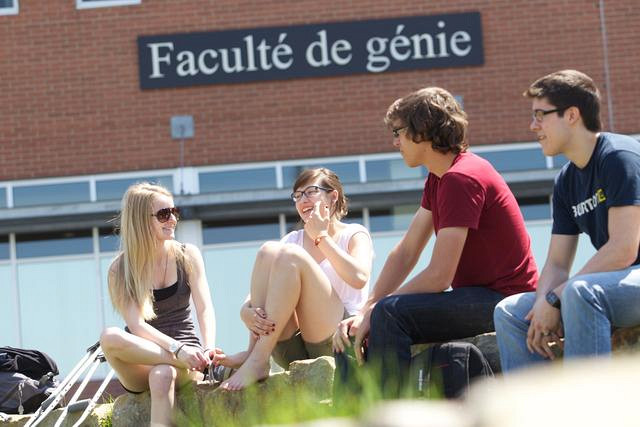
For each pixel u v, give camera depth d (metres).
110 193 19.42
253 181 19.38
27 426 7.01
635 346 4.93
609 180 4.87
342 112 19.41
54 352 18.97
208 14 19.59
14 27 19.66
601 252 4.75
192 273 6.86
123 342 6.16
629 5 19.39
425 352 4.87
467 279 5.52
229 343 18.83
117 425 6.46
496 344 5.30
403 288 5.34
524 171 18.67
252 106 19.50
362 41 19.47
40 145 19.48
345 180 19.34
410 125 5.71
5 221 18.92
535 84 5.16
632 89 19.31
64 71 19.61
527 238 5.61
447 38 19.44
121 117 19.50
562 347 4.95
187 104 19.52
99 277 19.09
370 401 2.90
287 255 5.95
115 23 19.61
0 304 19.03
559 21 19.45
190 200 18.81
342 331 5.36
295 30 19.48
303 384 5.77
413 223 6.08
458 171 5.48
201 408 6.02
